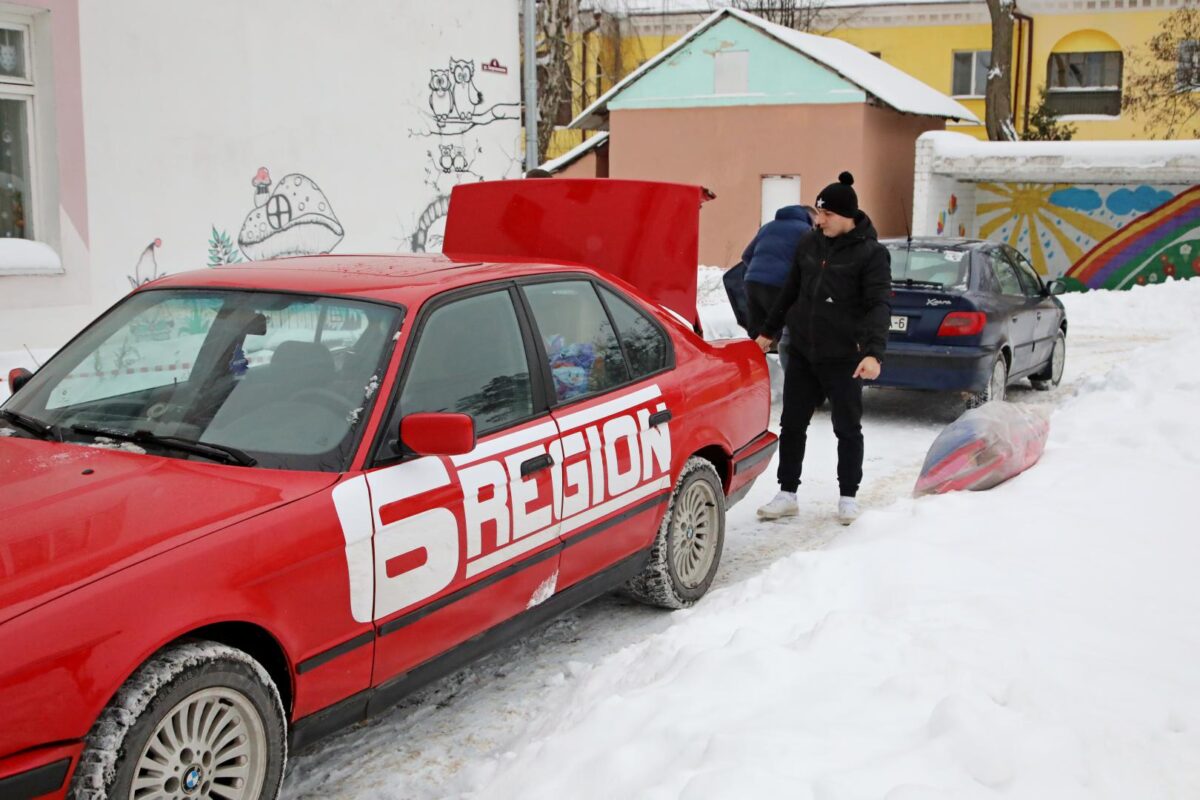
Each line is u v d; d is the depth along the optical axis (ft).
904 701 10.93
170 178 31.53
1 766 8.48
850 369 21.58
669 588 16.84
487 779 11.94
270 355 12.68
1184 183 73.00
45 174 28.71
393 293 13.16
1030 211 79.41
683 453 16.72
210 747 9.91
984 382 30.91
